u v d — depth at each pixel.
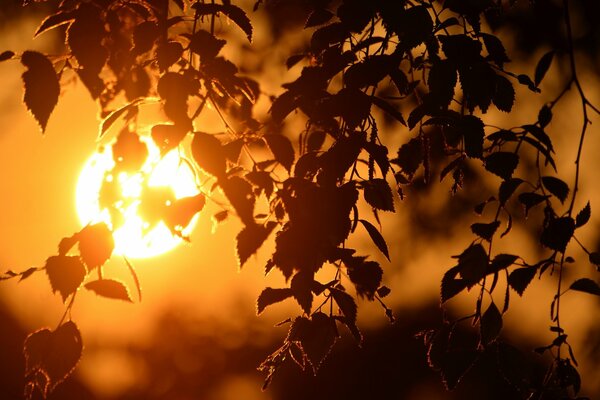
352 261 2.37
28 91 2.33
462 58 2.36
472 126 2.38
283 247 2.31
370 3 2.36
